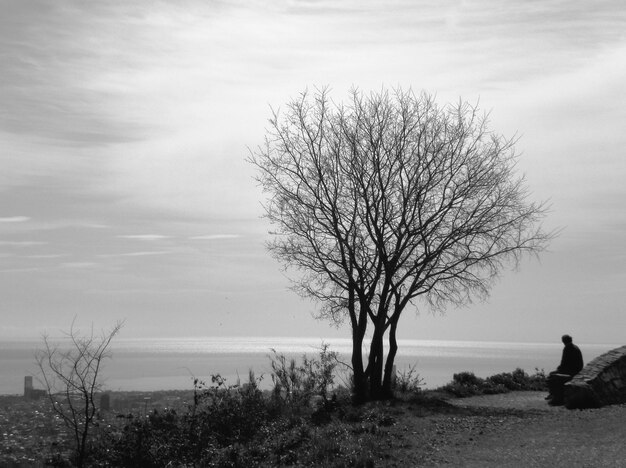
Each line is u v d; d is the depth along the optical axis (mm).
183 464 15227
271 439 16062
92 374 15945
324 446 14414
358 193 23453
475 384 28594
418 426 17062
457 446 14609
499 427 16812
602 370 20656
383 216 23000
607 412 18141
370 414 18422
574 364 22844
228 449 15297
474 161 24203
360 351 23188
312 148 24484
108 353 16219
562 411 19625
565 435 15125
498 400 24688
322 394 21438
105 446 16703
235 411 17938
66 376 15836
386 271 23141
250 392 19641
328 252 24594
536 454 13203
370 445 14336
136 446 16109
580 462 12148
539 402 23656
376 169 23422
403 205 23250
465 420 17984
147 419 17719
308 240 24812
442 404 21625
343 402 21766
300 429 16344
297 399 21047
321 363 22328
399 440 15258
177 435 16516
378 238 23047
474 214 24047
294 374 21781
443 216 23594
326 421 18125
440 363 138000
